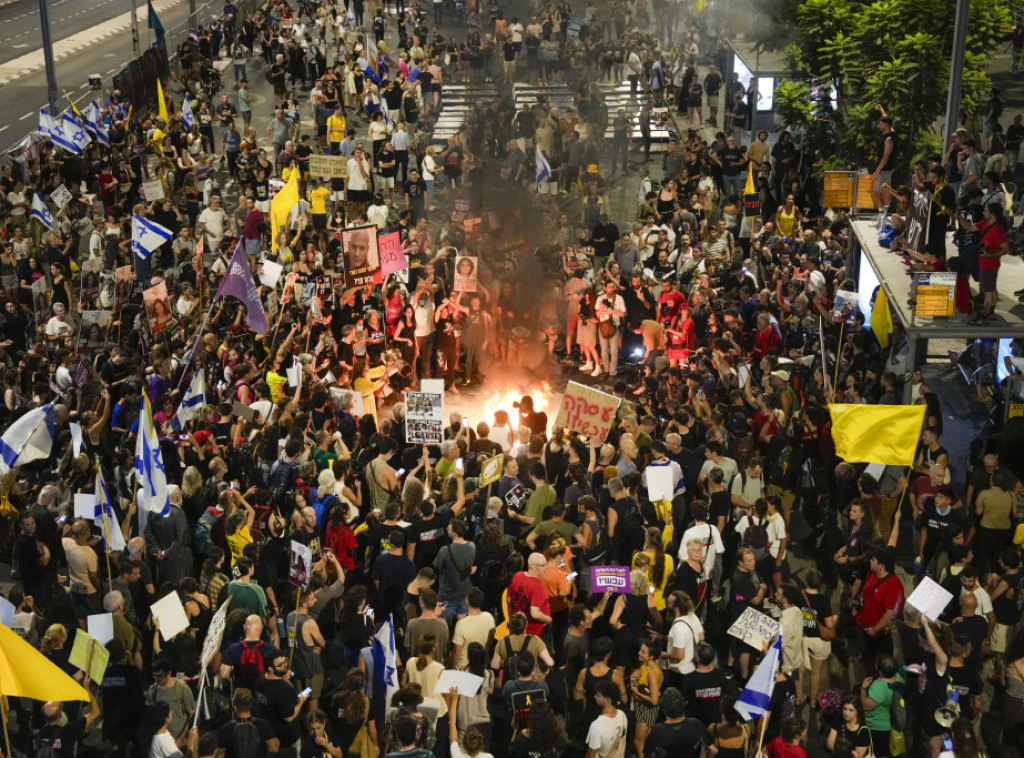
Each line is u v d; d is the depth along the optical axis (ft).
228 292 65.67
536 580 43.04
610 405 53.26
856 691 41.93
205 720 43.52
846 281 75.92
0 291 81.35
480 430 54.29
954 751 37.29
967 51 93.40
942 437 68.33
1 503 55.57
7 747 35.01
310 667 43.21
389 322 74.38
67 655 40.73
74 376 63.62
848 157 97.30
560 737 38.24
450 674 37.70
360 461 53.52
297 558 44.42
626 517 47.93
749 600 45.44
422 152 110.22
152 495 47.19
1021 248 70.54
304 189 105.70
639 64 136.15
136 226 74.64
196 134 112.98
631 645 42.88
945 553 51.75
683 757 36.96
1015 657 42.09
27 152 109.40
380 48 140.46
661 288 77.25
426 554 47.47
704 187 96.84
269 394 60.64
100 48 191.83
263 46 158.10
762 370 62.13
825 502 60.49
